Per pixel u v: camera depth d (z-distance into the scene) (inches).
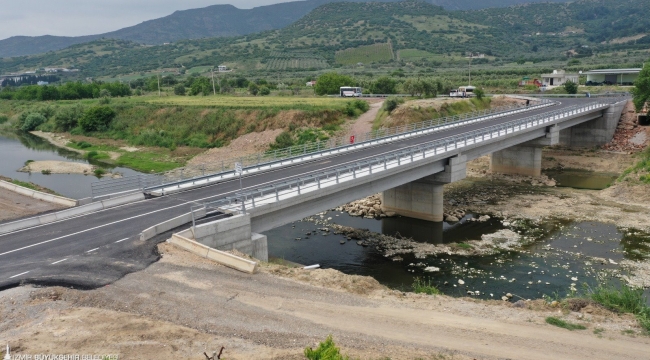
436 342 650.8
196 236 959.0
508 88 4877.0
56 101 5693.9
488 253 1434.5
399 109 3142.2
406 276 1277.1
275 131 3102.9
